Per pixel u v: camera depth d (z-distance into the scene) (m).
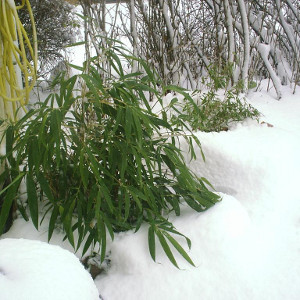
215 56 2.91
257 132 1.99
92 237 1.18
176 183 1.45
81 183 1.28
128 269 1.18
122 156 1.21
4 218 1.12
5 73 1.26
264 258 1.19
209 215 1.30
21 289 0.66
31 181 1.16
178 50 2.89
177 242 1.19
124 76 1.38
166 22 2.85
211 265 1.15
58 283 0.71
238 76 2.89
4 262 0.73
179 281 1.11
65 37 3.37
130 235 1.26
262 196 1.56
